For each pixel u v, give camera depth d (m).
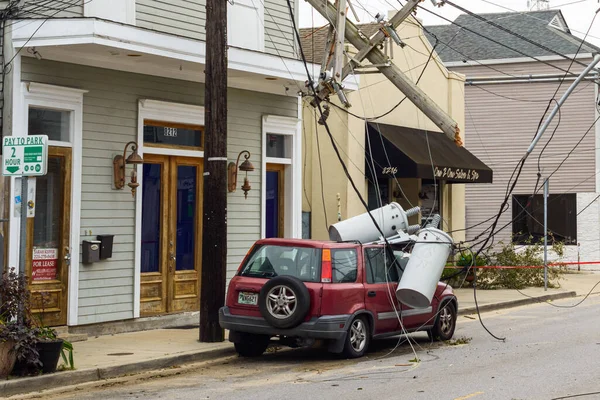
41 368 11.05
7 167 11.30
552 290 25.77
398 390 10.59
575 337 15.90
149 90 16.03
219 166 14.14
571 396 10.11
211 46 14.06
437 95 27.28
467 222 36.22
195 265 17.33
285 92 19.16
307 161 23.23
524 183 35.47
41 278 14.18
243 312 13.16
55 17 13.83
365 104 23.38
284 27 18.97
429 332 15.38
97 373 11.56
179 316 16.62
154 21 15.91
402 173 22.89
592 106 34.56
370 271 13.67
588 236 34.53
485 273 26.03
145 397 10.30
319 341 13.92
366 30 24.31
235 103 17.97
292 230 19.50
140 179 15.80
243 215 18.19
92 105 14.97
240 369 12.57
